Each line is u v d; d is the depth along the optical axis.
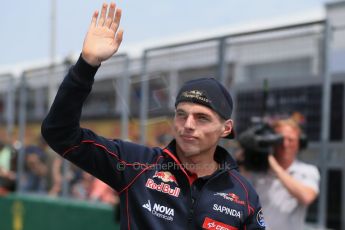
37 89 10.10
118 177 2.93
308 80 6.82
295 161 5.28
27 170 10.34
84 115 9.11
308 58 6.72
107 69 8.48
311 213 7.16
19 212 10.03
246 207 2.95
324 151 5.87
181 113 2.89
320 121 6.73
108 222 8.00
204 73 7.08
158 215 2.84
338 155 7.11
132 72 7.98
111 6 2.86
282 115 5.79
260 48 7.09
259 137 5.01
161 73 7.56
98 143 2.90
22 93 10.43
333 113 7.17
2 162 10.76
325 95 5.88
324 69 5.89
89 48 2.73
